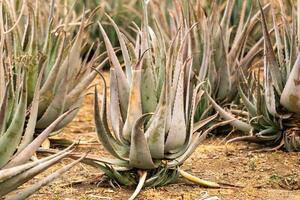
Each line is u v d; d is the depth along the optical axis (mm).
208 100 8656
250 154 7855
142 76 6262
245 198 6332
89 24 8711
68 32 8945
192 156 7773
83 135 8992
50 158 4988
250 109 8203
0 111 5000
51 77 7629
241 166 7410
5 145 5027
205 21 8492
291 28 8156
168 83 6121
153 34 6531
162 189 6453
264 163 7512
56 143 8242
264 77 8188
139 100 6219
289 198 6355
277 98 8016
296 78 7648
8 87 5180
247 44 11617
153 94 6301
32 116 5250
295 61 7793
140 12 14477
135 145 6148
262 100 8008
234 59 9312
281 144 8031
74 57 8086
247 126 8211
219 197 6332
